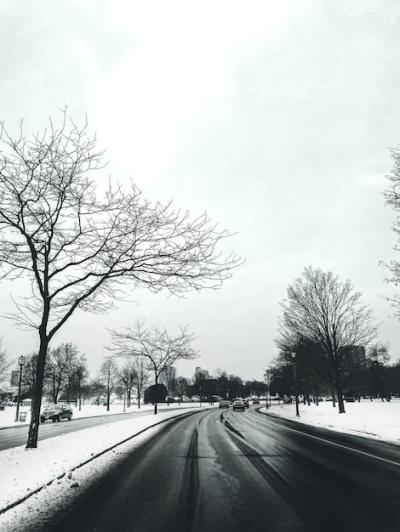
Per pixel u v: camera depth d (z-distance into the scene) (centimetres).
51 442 1514
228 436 1981
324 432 2214
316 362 3919
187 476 969
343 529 577
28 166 1020
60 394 9681
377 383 9262
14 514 653
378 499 748
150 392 9581
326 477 951
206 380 12888
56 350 6500
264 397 16262
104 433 1917
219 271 1010
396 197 1623
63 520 624
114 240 1066
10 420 3806
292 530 574
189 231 971
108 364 7394
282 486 858
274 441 1747
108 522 615
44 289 1334
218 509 684
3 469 934
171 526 595
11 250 1170
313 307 3872
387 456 1284
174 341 4503
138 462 1180
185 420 3400
